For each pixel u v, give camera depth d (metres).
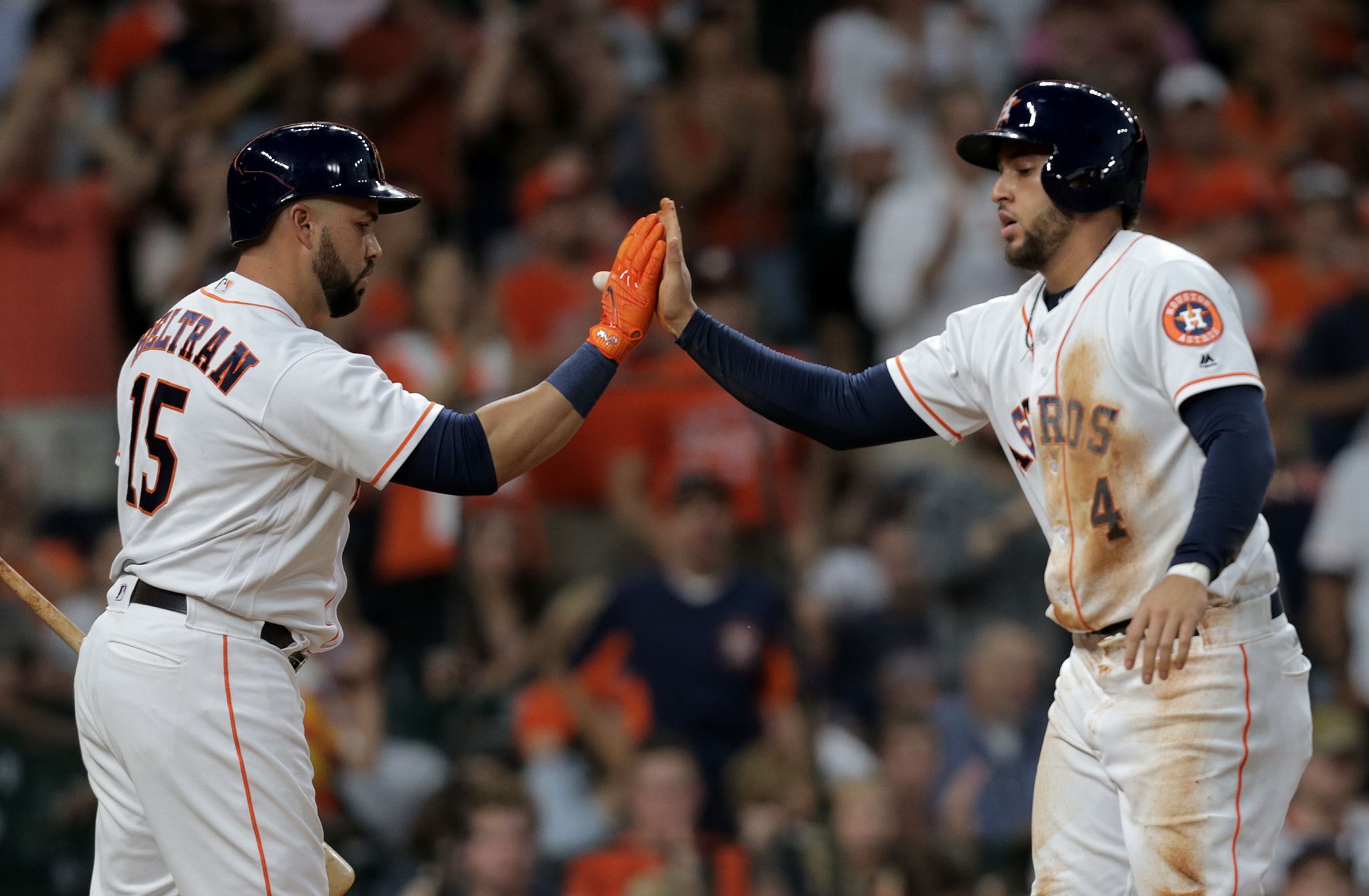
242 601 12.69
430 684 25.66
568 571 26.94
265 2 33.09
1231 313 12.06
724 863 22.78
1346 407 30.61
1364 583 28.55
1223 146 36.28
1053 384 12.59
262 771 12.60
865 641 27.27
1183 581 11.20
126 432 13.23
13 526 25.70
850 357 33.00
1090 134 12.44
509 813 22.17
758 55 38.44
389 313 29.36
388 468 12.56
